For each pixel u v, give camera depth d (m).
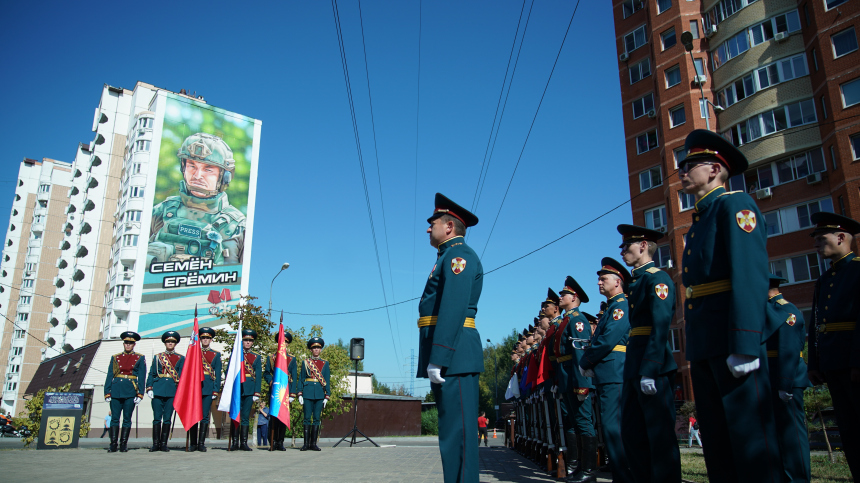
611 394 5.68
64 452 9.94
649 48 34.78
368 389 46.28
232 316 15.60
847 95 24.94
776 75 27.80
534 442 9.52
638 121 35.06
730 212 3.71
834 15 25.56
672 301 4.84
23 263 80.50
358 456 9.55
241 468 7.13
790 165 27.27
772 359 6.26
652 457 4.65
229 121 55.72
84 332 56.62
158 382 10.59
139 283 49.12
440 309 4.07
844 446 5.30
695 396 3.93
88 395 32.62
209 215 52.94
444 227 4.52
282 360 11.78
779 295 6.31
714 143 4.06
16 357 70.19
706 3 31.39
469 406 4.09
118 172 59.25
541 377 7.91
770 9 28.31
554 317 8.73
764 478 3.44
